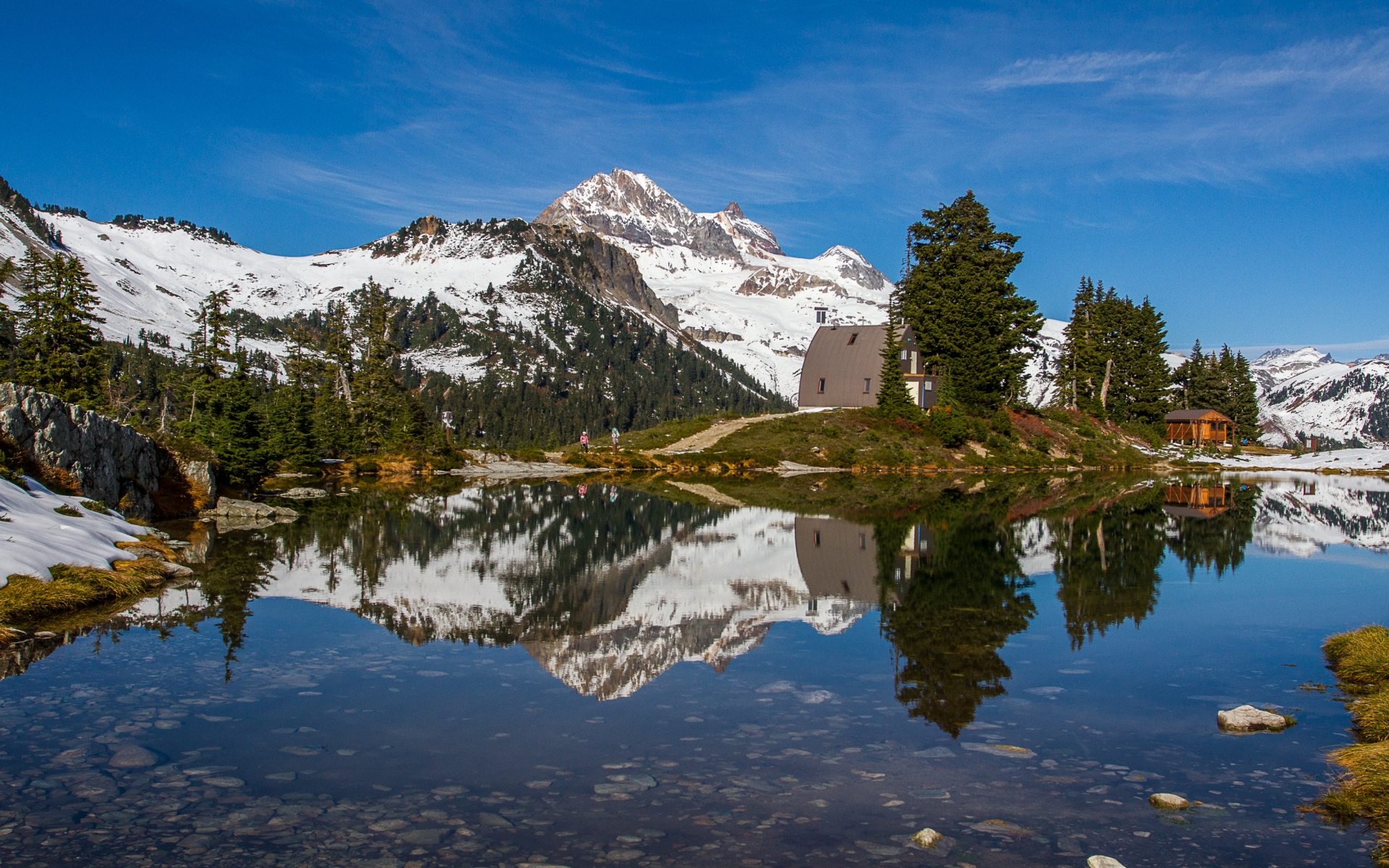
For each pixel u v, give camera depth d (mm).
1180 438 128625
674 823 8227
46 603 17125
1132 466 89500
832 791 9070
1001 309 90812
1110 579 22906
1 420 25609
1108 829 8211
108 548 22047
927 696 12555
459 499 49312
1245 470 94000
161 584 20750
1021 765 9859
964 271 91438
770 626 17297
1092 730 11102
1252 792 9117
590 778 9328
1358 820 8406
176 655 14359
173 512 36156
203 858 7387
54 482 27172
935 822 8344
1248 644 15812
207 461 38781
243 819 8172
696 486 61219
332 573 22969
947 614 18469
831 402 103812
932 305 92250
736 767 9727
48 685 12523
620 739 10594
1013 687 13031
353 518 37781
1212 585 22031
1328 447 196250
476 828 8055
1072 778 9484
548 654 14852
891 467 78625
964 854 7656
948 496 51281
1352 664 13977
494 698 12250
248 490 46719
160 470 37094
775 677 13531
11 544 19016
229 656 14344
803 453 81812
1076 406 105250
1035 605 19375
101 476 30531
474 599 19828
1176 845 7883
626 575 23484
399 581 21953
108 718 11102
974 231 94562
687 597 20281
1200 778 9516
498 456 89938
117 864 7250
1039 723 11383
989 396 90188
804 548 28844
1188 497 52812
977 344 88688
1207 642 15953
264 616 17500
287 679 13039
